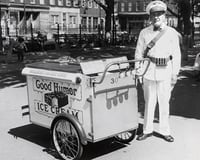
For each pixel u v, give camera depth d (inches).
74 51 1063.6
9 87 453.1
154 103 226.7
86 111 187.6
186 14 1032.2
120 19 2790.4
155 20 211.6
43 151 217.3
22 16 1975.9
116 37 1551.4
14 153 214.5
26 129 263.1
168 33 212.8
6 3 1830.7
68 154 201.2
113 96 194.2
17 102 358.3
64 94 196.7
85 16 2388.0
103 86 187.6
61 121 197.2
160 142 227.5
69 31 2182.6
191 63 705.0
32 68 215.6
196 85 446.0
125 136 225.5
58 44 1279.5
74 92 191.3
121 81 197.6
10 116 301.1
